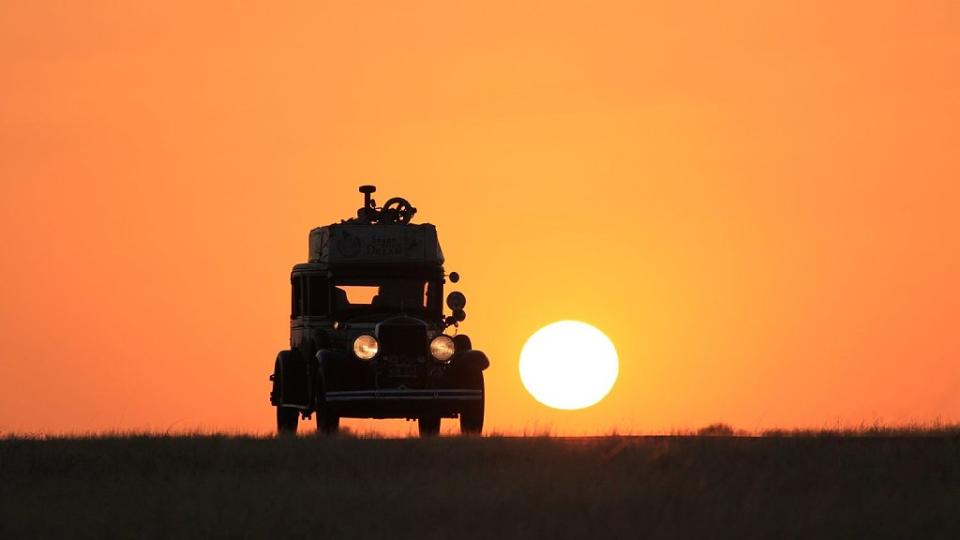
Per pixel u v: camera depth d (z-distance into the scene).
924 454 68.50
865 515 54.12
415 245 108.62
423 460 69.88
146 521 54.56
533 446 72.88
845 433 82.94
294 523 53.72
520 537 50.91
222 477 64.81
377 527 53.22
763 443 73.00
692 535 51.31
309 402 105.25
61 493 61.59
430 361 101.94
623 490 58.75
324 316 106.94
